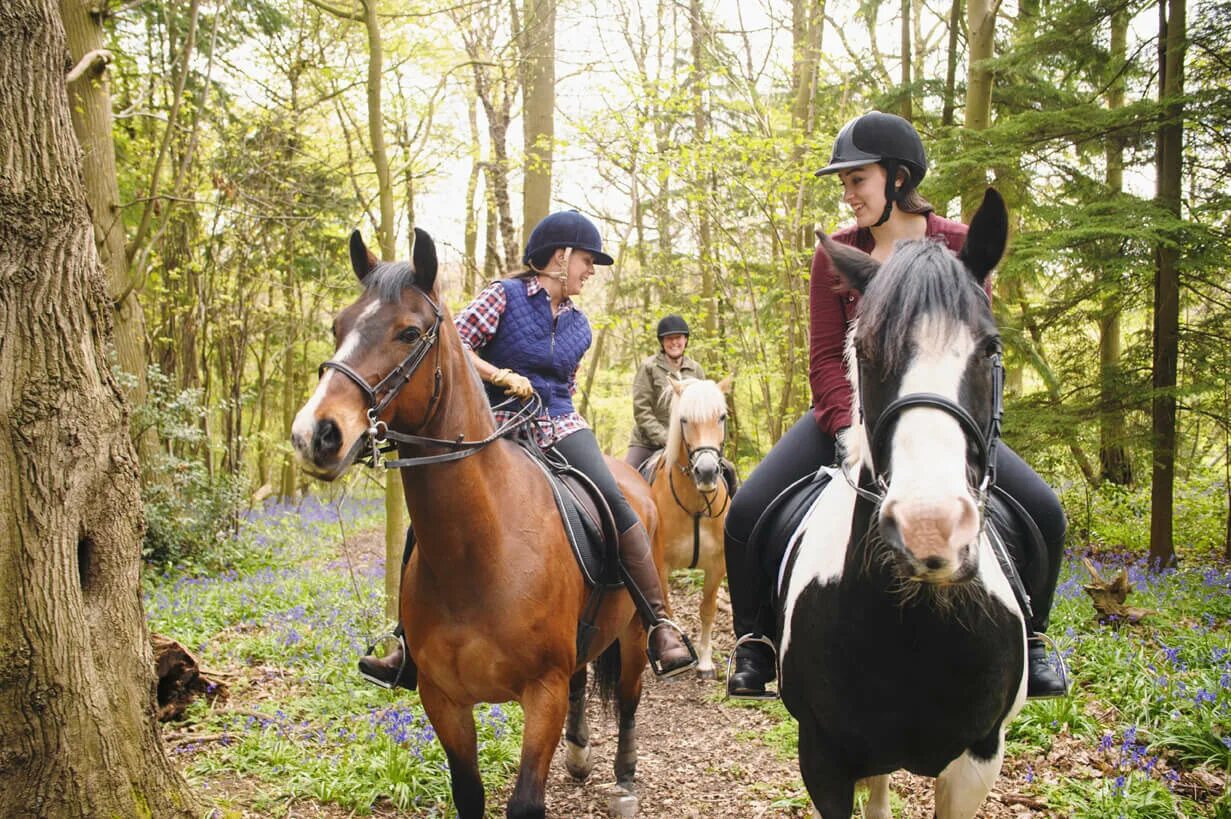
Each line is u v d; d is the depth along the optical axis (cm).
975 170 908
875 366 216
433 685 340
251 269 1431
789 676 281
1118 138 920
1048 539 308
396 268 303
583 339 423
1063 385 1053
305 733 492
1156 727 455
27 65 282
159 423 1020
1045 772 428
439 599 326
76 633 287
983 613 238
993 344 216
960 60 1248
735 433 1309
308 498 1975
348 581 919
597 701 633
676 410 677
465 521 316
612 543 392
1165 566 884
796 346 1108
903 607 236
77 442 292
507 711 538
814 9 1086
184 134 1240
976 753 264
